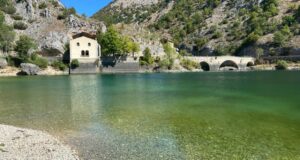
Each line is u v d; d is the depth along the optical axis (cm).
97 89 6562
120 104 4538
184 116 3631
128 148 2489
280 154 2344
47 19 17275
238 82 8288
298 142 2606
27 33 16162
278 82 8106
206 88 6700
